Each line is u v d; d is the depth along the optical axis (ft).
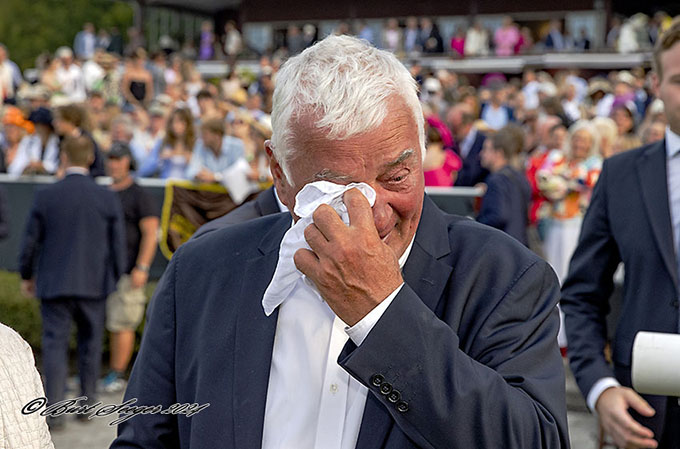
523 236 19.29
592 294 9.09
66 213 17.15
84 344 17.76
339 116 4.53
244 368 5.26
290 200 5.00
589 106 44.60
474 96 43.37
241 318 5.39
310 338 5.22
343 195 4.55
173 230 20.52
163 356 5.67
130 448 5.53
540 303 5.14
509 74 78.84
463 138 27.81
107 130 33.53
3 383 5.18
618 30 81.41
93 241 17.38
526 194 19.43
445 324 4.64
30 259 17.47
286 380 5.21
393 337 4.47
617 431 8.25
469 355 4.98
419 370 4.48
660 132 23.70
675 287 8.38
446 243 5.31
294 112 4.66
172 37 100.99
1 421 5.11
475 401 4.49
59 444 16.25
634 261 8.63
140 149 30.25
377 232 4.58
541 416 4.71
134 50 51.93
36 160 26.27
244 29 105.50
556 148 21.57
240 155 21.88
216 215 20.44
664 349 5.97
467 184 25.46
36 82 59.77
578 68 75.25
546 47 82.23
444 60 81.41
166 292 5.79
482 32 83.30
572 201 20.45
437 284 5.15
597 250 9.05
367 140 4.56
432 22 90.99
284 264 4.78
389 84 4.64
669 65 8.52
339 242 4.42
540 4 94.02
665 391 5.99
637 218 8.64
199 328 5.53
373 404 4.96
